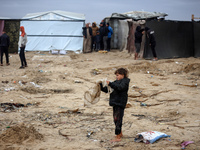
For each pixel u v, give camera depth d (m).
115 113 5.42
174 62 16.97
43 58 19.64
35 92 10.27
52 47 23.36
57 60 18.94
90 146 5.19
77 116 7.39
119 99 5.36
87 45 23.19
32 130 5.73
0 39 16.41
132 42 21.44
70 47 23.44
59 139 5.58
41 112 7.67
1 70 14.77
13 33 23.08
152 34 17.64
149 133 5.57
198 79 13.16
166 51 19.12
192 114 7.52
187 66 15.54
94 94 5.44
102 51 22.86
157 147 5.13
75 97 9.59
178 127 6.41
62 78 13.09
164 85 11.77
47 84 11.63
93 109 8.09
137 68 15.80
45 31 23.59
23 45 15.49
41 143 5.28
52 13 23.92
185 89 10.97
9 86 10.73
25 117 7.12
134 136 5.80
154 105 8.75
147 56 18.66
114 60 18.89
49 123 6.68
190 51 20.12
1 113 7.36
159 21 18.78
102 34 23.00
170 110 8.06
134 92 10.45
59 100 9.14
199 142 5.38
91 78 13.24
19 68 15.52
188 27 20.00
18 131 5.51
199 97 9.56
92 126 6.52
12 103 8.27
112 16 24.17
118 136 5.54
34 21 23.62
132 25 21.20
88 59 19.61
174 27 19.41
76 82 12.23
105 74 14.25
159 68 15.86
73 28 23.72
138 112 7.90
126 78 5.43
